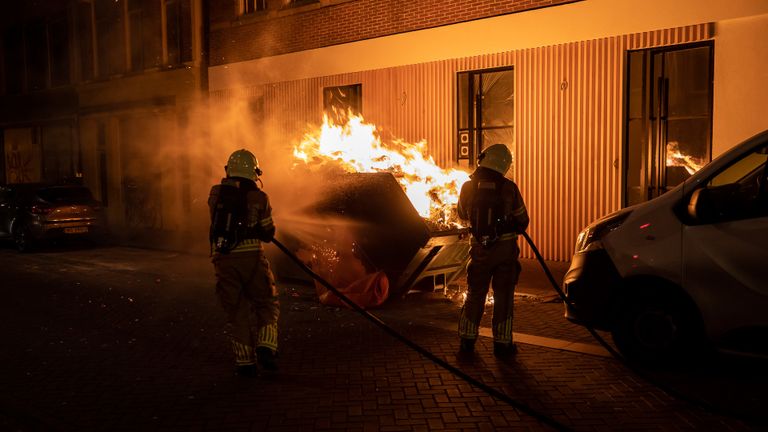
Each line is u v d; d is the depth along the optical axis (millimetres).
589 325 5836
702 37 9789
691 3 9836
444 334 7074
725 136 9688
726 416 4699
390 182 8594
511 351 6230
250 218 5656
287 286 9773
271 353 5793
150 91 20031
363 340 6891
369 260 8609
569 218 11297
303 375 5781
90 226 15469
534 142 11609
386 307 8484
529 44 11578
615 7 10562
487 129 12531
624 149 10688
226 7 17438
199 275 11414
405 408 4977
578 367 5836
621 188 10711
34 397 5379
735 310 5215
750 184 5629
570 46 11109
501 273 6152
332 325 7535
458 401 5094
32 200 15156
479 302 6223
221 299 5758
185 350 6688
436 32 12883
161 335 7301
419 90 13258
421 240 8438
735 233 5238
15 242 15297
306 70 15438
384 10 13812
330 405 5062
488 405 5004
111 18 21656
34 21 25094
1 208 15695
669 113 10391
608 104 10758
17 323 8008
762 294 5094
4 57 26891
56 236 14961
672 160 10414
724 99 9664
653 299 5613
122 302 9172
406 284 8805
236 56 17297
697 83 10109
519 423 4672
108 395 5391
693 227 5422
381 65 13852
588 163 11023
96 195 23016
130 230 19703
